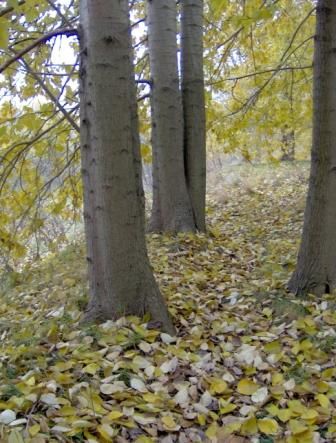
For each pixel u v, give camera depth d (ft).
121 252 11.12
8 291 16.06
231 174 40.70
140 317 11.29
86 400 7.97
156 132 20.08
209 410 8.31
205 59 23.93
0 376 8.63
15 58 10.89
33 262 18.69
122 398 8.35
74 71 16.30
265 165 42.27
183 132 20.34
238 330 11.58
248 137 24.70
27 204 17.83
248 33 24.03
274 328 11.57
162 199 20.25
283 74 24.52
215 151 29.86
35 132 17.66
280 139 27.94
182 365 9.75
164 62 19.45
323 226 13.10
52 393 8.02
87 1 10.29
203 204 21.01
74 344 10.18
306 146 36.19
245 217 26.78
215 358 10.22
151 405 8.21
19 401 7.55
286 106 24.21
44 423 7.14
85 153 11.05
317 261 13.21
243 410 8.29
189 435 7.70
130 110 10.80
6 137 16.24
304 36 24.98
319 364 9.75
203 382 9.12
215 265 17.10
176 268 16.14
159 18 19.22
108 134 10.59
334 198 13.02
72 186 18.89
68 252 19.03
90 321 11.30
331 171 12.95
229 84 27.20
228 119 23.81
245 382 9.10
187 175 20.71
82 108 10.90
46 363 9.27
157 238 19.36
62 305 12.91
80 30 10.67
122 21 10.39
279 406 8.46
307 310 12.26
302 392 8.80
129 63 10.68
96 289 11.48
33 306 14.15
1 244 16.76
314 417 7.97
